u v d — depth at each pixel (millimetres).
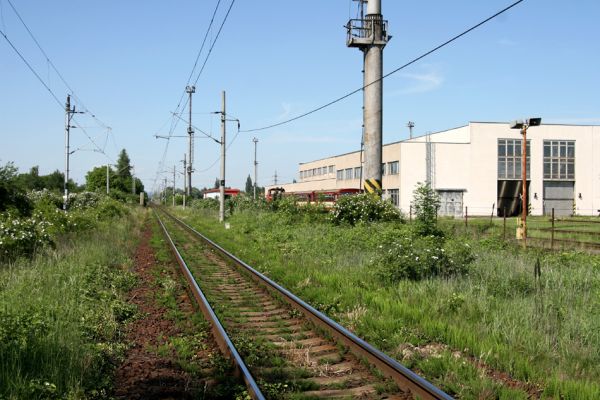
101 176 97375
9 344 6270
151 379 6391
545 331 7781
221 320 9180
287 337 8273
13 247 14469
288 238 22938
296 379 6312
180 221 43000
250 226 30219
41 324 7059
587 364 6711
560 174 60562
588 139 61125
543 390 5887
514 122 21375
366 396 5840
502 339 7656
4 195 20188
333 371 6684
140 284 12969
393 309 9297
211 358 7133
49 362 6168
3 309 8047
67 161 34250
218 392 5859
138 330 8719
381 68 28469
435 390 5395
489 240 19656
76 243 18516
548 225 35031
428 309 9273
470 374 6250
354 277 12656
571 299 9812
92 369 6297
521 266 13070
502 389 5766
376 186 28156
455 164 58750
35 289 9984
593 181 61219
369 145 28312
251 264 16281
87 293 10562
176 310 10195
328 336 8094
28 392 5297
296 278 13109
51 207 22875
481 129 59094
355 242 18859
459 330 7797
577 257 15852
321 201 34750
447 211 58188
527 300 9648
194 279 13039
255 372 6512
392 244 13445
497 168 59188
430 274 12141
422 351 7281
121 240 22688
